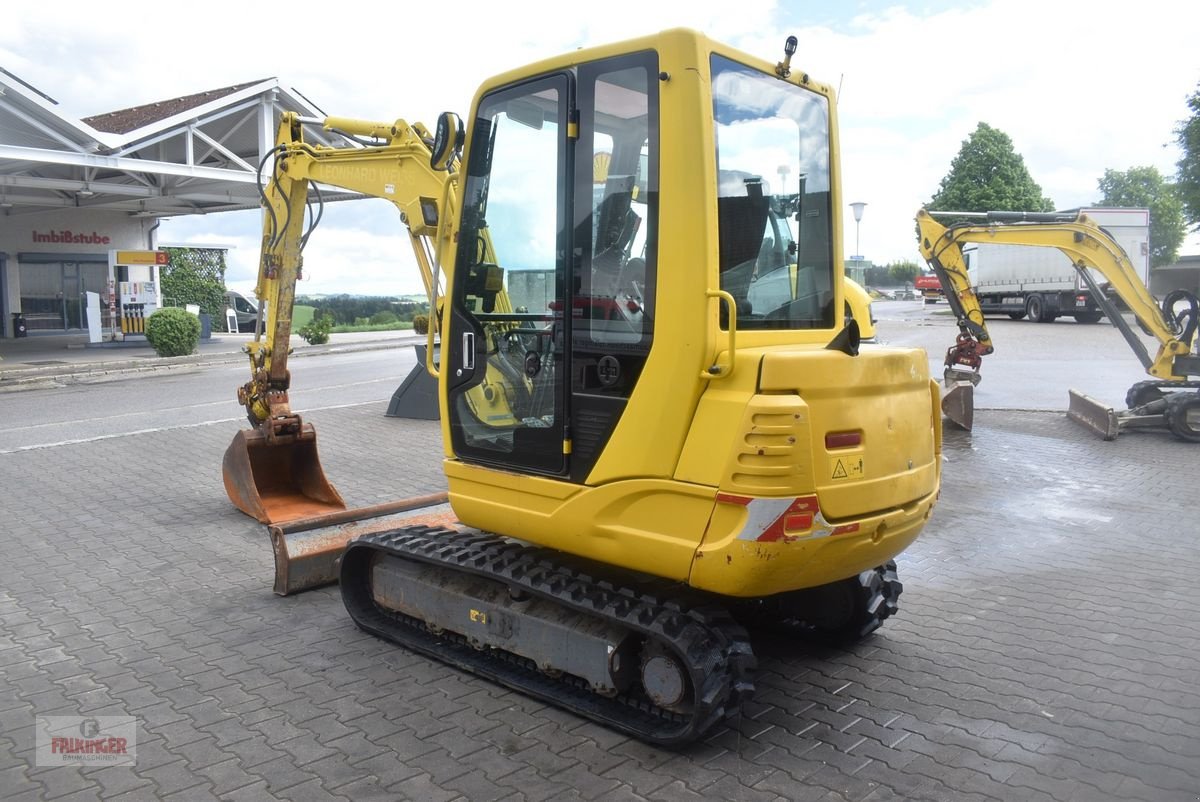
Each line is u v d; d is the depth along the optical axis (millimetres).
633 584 4074
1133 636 5012
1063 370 17547
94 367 18156
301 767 3570
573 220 3912
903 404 3928
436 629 4719
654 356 3605
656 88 3598
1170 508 7867
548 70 4008
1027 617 5316
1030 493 8445
